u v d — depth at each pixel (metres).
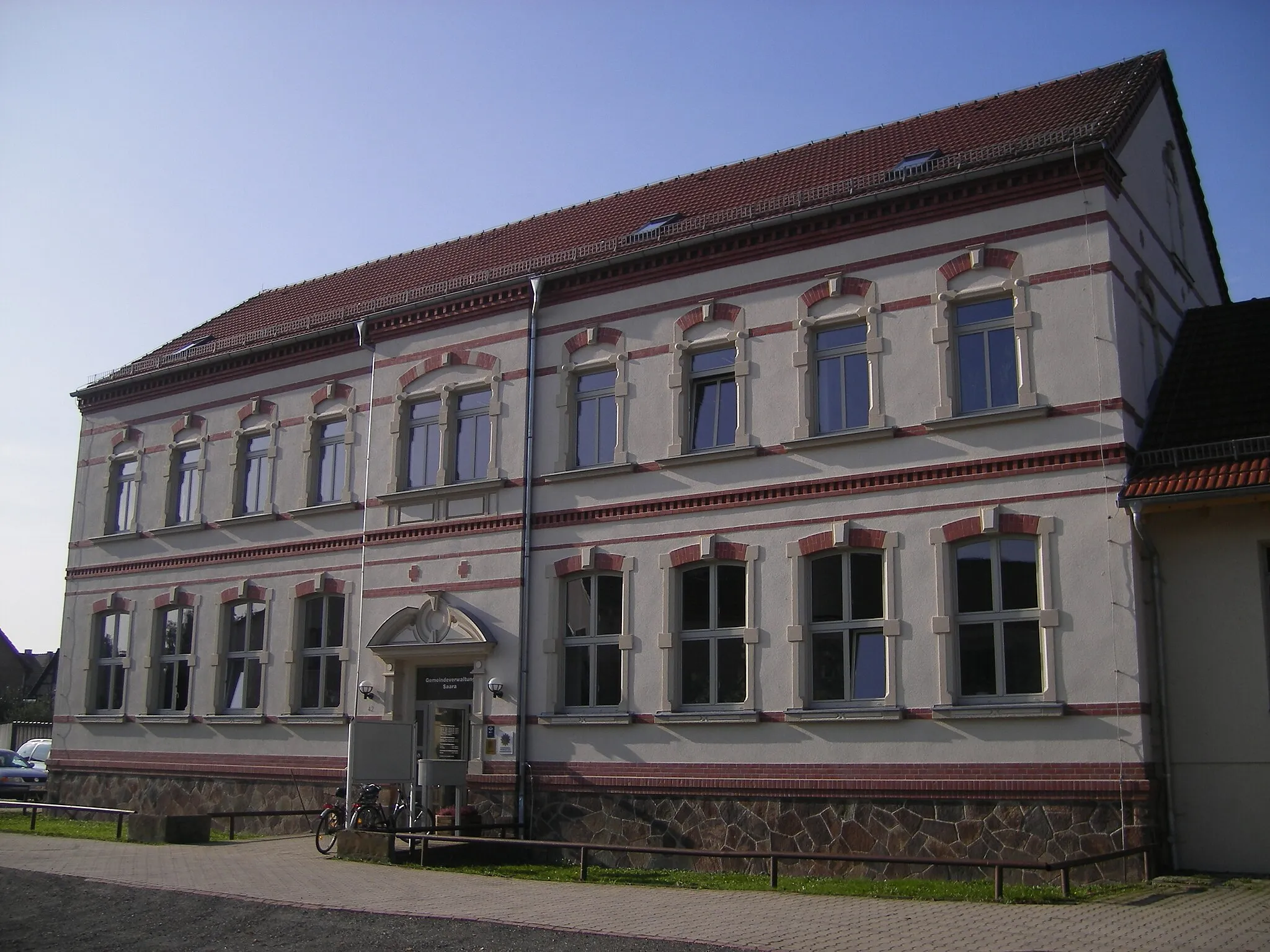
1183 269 19.78
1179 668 15.38
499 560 20.59
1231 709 15.02
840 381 18.00
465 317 22.03
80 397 28.41
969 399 16.92
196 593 25.12
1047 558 15.84
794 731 17.22
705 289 19.36
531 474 20.53
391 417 22.62
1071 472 15.89
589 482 19.91
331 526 23.22
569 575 19.92
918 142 20.97
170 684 25.28
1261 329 17.91
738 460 18.50
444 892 14.19
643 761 18.45
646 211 23.86
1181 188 20.56
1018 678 15.86
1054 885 14.51
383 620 21.83
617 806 18.53
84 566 27.39
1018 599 16.08
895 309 17.55
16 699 63.44
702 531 18.64
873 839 16.34
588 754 18.98
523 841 15.66
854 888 14.44
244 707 23.84
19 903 13.76
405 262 28.98
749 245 18.98
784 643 17.53
